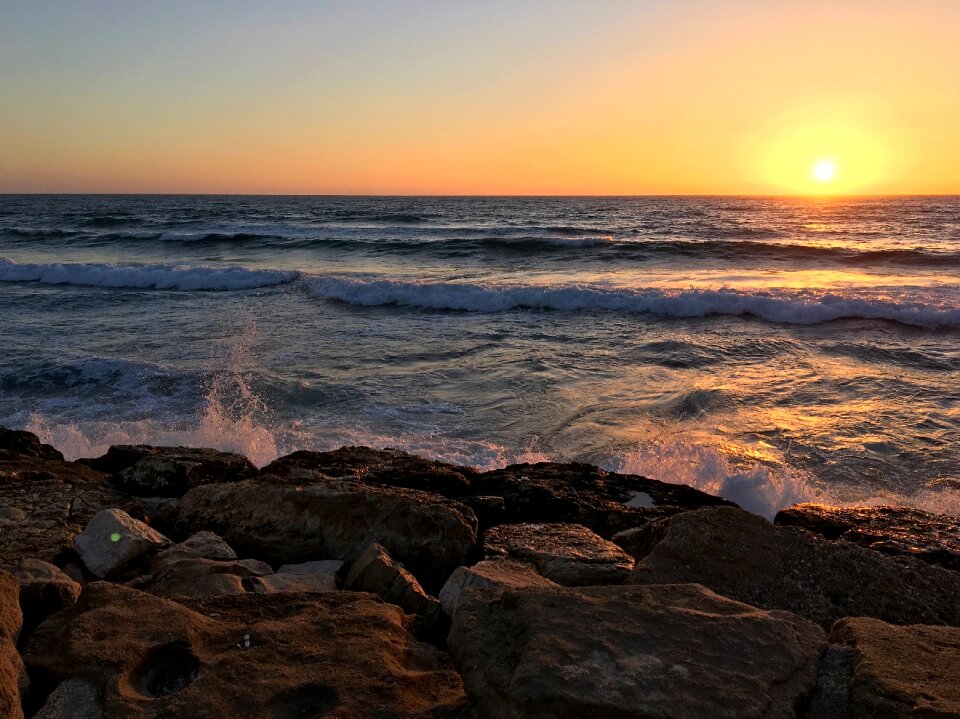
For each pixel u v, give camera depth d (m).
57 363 11.09
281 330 14.06
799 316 15.11
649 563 3.77
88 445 8.12
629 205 98.12
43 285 20.42
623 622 2.57
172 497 5.95
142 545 4.45
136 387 10.19
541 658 2.31
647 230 39.59
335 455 6.76
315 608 3.19
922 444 8.10
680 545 3.88
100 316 15.32
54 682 2.65
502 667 2.39
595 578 4.04
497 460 7.79
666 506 5.84
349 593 3.37
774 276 21.30
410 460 6.59
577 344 13.01
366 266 24.36
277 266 24.36
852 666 2.50
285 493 4.96
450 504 4.79
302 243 29.88
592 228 41.34
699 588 2.94
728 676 2.32
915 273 21.83
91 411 9.28
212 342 12.88
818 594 3.63
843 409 9.29
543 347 12.77
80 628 2.88
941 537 4.96
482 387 10.39
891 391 9.98
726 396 9.79
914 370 11.05
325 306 16.80
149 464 6.29
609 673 2.27
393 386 10.39
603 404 9.62
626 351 12.45
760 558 3.81
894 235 36.88
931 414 9.03
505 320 15.34
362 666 2.69
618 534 5.02
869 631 2.71
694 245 26.58
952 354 11.98
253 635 2.90
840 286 18.39
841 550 3.92
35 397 9.83
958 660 2.48
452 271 22.94
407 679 2.65
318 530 4.72
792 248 25.80
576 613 2.62
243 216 55.53
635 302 16.28
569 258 25.58
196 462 6.34
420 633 3.25
